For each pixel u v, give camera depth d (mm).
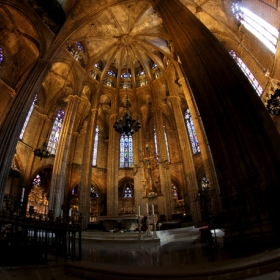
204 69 10859
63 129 23312
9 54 21844
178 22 13578
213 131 9570
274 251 4598
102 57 30531
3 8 18562
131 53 31281
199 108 10312
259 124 8250
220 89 9875
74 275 4664
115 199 24875
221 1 17547
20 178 23797
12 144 15148
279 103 11281
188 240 12492
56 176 20750
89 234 14891
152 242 11758
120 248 10688
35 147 26203
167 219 21578
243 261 4066
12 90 21719
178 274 3674
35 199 24641
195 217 19109
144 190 25016
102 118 34062
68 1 22531
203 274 3598
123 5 24078
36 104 27109
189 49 12047
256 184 7637
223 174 8688
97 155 31953
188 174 21188
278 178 7234
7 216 4324
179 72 23859
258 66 16234
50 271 4516
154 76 31234
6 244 4605
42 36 20453
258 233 6902
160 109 28656
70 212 9414
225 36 19469
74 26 22656
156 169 28062
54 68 26281
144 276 3830
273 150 7637
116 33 27281
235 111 8992
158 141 26422
